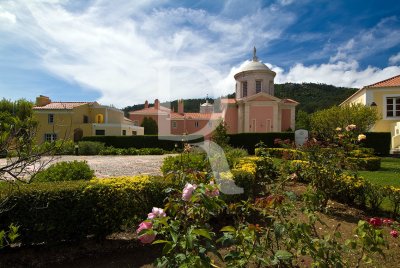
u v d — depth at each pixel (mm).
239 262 2041
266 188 6188
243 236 2143
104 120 37750
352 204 5891
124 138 27031
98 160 17266
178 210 2330
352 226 4652
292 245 2395
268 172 7168
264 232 2602
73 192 3799
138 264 3484
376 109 20469
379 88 23297
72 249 3912
